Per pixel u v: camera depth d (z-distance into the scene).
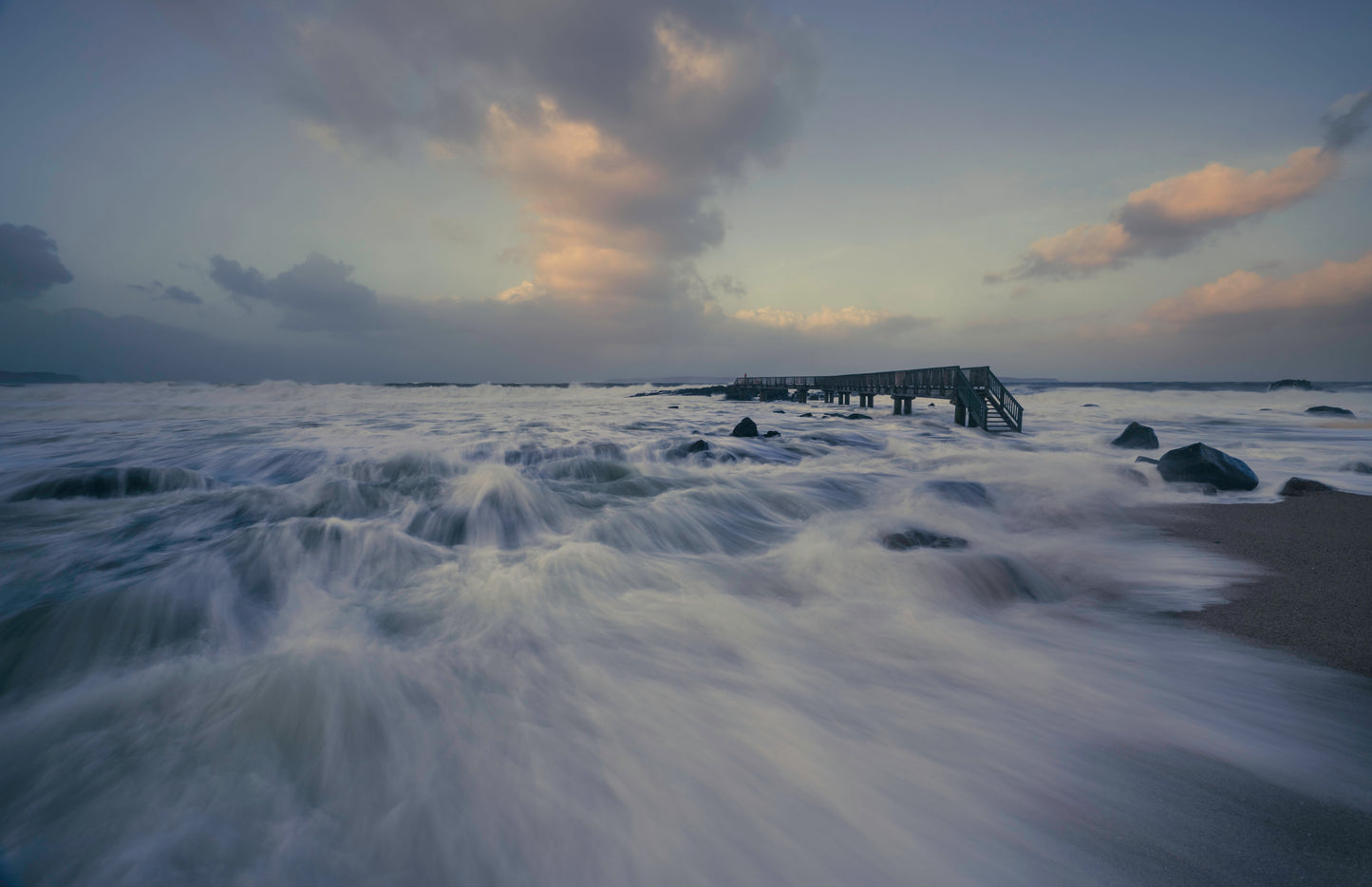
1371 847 1.91
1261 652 3.42
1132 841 1.95
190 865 1.85
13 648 3.41
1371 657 3.30
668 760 2.40
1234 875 1.80
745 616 4.01
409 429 17.84
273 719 2.56
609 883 1.81
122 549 5.46
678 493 8.01
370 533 5.61
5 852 1.90
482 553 5.62
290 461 11.12
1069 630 3.83
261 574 4.73
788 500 8.02
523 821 2.05
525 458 11.63
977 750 2.49
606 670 3.19
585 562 5.06
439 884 1.81
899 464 11.66
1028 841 1.96
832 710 2.81
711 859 1.90
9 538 5.75
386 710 2.66
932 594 4.48
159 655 3.42
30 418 21.84
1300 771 2.33
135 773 2.25
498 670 3.15
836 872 1.85
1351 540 5.62
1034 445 14.86
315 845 1.93
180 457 11.36
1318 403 39.16
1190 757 2.43
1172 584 4.68
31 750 2.38
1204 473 8.52
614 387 93.44
